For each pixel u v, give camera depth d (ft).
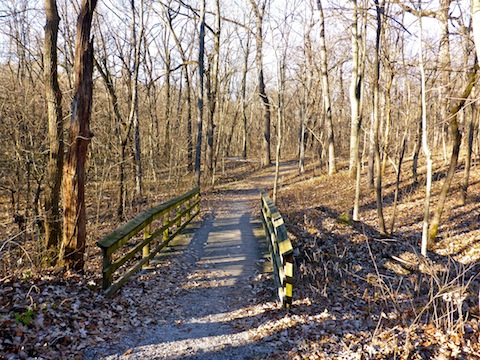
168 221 25.93
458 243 30.30
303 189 55.98
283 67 55.26
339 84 89.71
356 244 27.04
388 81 39.75
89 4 17.75
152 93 71.61
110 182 41.55
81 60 17.83
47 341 11.99
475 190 43.80
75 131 17.93
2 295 14.02
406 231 33.83
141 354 12.53
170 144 64.64
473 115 38.63
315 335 13.92
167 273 20.85
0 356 10.70
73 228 18.31
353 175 58.59
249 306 16.94
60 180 21.45
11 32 37.37
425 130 22.38
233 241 28.58
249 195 56.24
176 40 68.03
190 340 13.74
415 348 12.96
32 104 29.37
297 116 127.24
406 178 53.52
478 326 14.33
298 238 27.12
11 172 30.89
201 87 51.88
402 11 26.63
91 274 19.65
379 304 17.60
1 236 27.07
